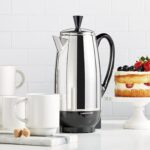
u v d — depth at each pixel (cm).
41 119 186
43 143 173
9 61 282
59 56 212
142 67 231
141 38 285
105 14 285
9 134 182
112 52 229
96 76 212
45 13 283
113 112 282
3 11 282
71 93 208
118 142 183
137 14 285
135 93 229
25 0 283
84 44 210
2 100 203
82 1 284
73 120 207
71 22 284
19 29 282
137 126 225
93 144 177
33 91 281
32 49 282
